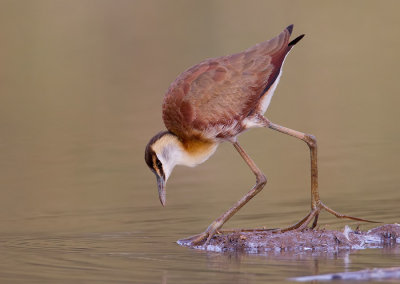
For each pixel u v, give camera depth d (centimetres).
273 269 937
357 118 2075
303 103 2244
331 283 855
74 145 1939
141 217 1305
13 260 1015
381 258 980
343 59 2627
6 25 2909
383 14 3027
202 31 2892
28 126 2131
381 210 1267
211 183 1603
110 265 980
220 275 916
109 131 2050
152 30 2950
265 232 1114
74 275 930
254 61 1160
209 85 1135
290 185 1538
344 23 2947
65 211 1373
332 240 1067
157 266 970
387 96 2253
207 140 1158
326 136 1927
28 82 2567
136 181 1633
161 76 2534
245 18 3003
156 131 2020
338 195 1411
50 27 2897
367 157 1731
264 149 1900
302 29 2884
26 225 1266
